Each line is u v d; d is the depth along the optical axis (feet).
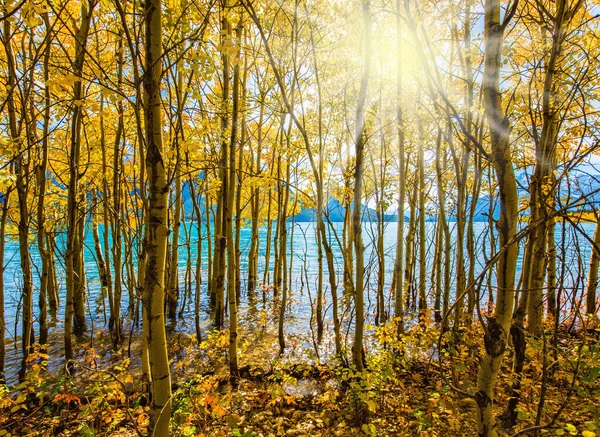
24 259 18.60
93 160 26.63
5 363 21.31
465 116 15.44
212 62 8.59
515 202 7.56
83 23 14.65
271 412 14.48
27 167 17.40
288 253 83.15
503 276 7.57
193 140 11.55
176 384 18.10
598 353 12.33
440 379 16.19
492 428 8.00
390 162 29.99
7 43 13.89
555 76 12.90
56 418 14.16
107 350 24.07
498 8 7.46
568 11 12.04
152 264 8.23
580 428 11.25
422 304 29.63
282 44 20.95
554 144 11.80
